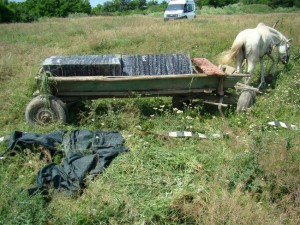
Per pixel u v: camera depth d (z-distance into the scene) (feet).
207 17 84.79
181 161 14.10
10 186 13.03
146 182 12.85
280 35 26.27
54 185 13.41
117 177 13.30
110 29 54.29
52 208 11.94
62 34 51.52
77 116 20.12
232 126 19.02
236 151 15.74
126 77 18.03
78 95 18.85
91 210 11.78
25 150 15.56
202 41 39.75
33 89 23.21
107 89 18.71
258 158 13.74
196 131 18.37
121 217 11.59
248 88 20.35
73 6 157.99
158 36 43.16
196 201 11.94
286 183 12.94
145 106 21.13
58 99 18.31
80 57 19.94
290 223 11.30
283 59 27.37
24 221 10.82
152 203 11.84
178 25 55.36
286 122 19.71
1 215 11.41
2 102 22.20
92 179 13.56
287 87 23.66
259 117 20.07
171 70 19.84
